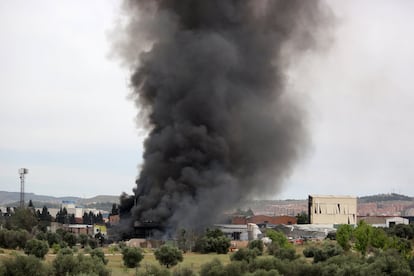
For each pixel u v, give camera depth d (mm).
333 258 77812
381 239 93500
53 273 63344
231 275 66688
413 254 89625
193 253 104312
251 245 103312
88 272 63188
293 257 89375
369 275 64500
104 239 123312
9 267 61094
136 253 78438
